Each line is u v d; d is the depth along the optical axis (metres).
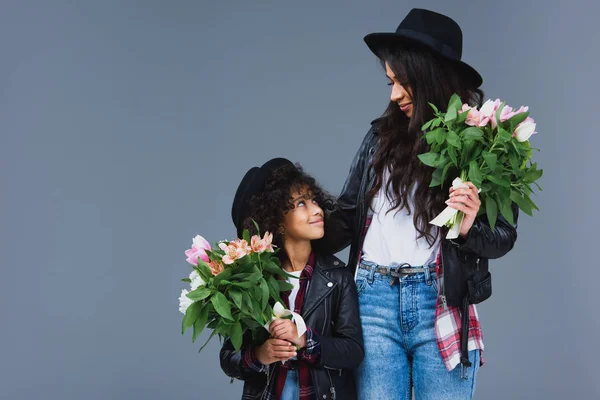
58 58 5.23
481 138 2.27
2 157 5.19
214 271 2.34
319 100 5.20
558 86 4.98
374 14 5.16
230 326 2.38
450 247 2.44
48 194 5.20
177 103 5.27
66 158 5.21
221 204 5.25
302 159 5.18
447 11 5.06
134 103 5.26
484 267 2.47
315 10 5.21
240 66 5.25
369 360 2.53
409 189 2.48
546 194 5.02
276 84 5.23
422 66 2.48
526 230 5.04
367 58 5.18
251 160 5.24
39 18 5.22
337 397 2.53
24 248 5.15
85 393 5.02
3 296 5.09
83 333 5.09
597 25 4.93
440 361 2.46
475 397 4.93
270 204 2.57
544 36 4.99
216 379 5.06
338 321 2.55
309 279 2.59
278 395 2.52
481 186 2.30
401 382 2.54
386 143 2.55
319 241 2.69
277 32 5.23
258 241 2.41
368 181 2.61
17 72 5.22
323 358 2.43
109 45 5.25
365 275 2.55
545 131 5.01
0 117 5.19
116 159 5.24
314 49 5.21
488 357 4.97
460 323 2.47
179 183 5.27
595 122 4.96
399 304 2.49
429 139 2.30
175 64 5.27
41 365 5.04
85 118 5.23
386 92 5.17
